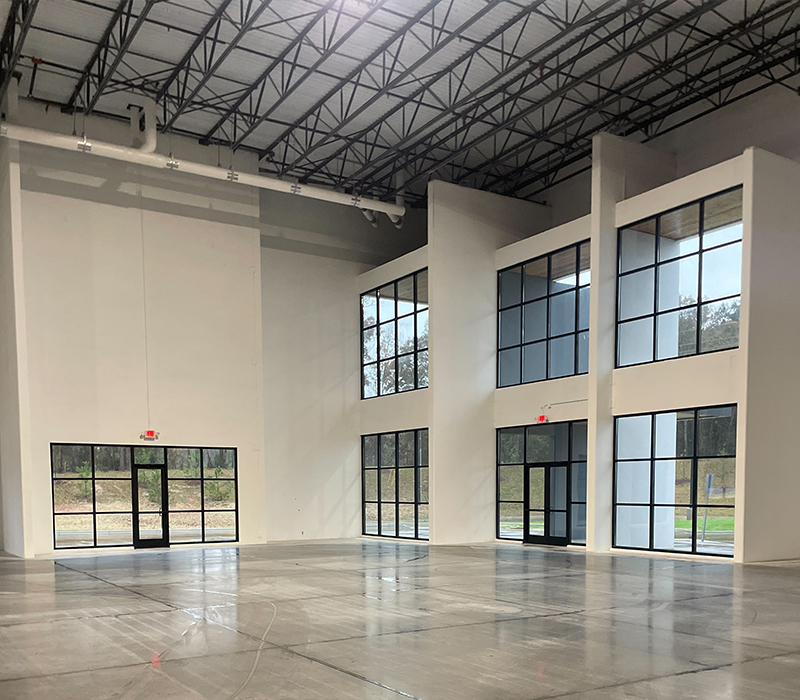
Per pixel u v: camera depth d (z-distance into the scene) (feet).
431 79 66.13
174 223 74.69
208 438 74.95
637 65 64.44
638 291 64.75
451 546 72.08
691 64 65.00
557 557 58.90
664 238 62.39
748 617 30.58
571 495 69.82
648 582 42.19
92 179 70.69
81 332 69.00
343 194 80.07
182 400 73.77
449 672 21.48
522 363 76.54
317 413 88.07
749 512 52.24
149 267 72.95
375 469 88.63
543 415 72.49
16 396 65.00
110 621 30.66
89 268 69.87
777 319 54.75
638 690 19.51
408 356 83.41
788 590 38.58
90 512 68.85
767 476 53.36
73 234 69.31
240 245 78.59
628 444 64.39
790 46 56.75
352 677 20.99
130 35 52.80
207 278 76.23
